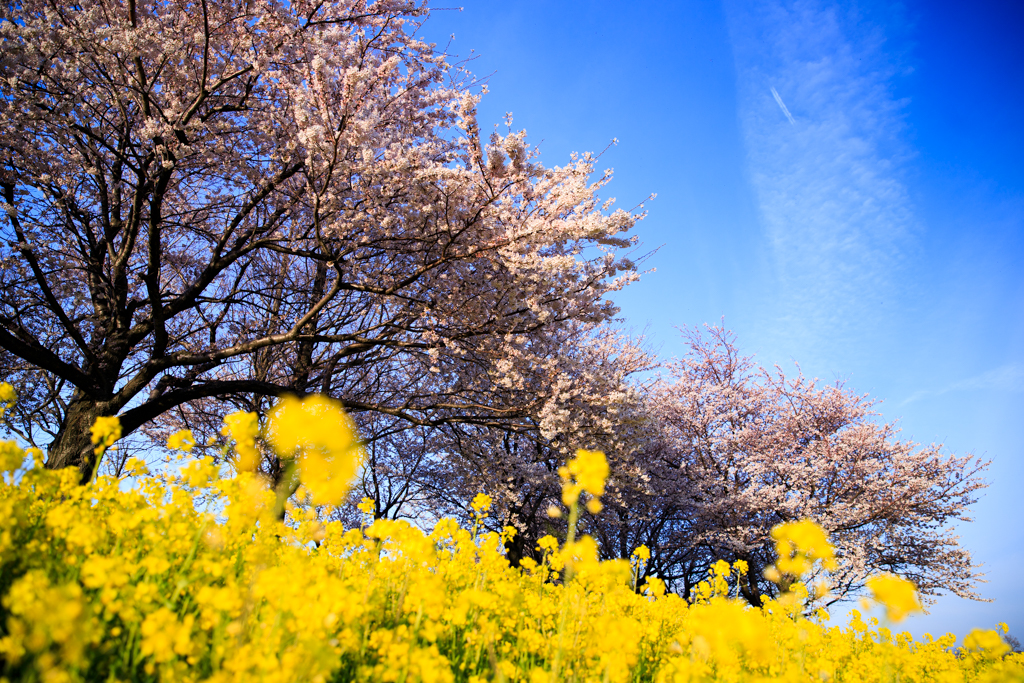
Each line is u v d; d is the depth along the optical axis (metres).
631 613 3.40
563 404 9.43
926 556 14.92
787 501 15.11
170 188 8.27
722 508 15.43
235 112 8.08
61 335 9.30
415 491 14.76
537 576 3.88
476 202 8.07
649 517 16.00
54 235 7.98
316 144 6.41
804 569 2.16
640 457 15.73
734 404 17.42
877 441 15.68
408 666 1.70
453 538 3.35
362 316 10.45
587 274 9.20
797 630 2.98
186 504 2.47
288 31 7.37
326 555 2.75
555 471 13.56
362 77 6.40
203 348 10.03
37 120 6.74
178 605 1.97
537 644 2.43
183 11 7.64
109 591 1.54
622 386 10.39
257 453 2.47
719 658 1.65
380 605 2.42
